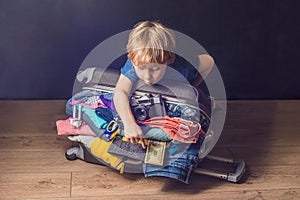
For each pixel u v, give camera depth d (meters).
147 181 1.67
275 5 2.37
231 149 1.95
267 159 1.87
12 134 2.00
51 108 2.31
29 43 2.31
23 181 1.64
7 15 2.24
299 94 2.56
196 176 1.71
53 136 2.00
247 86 2.51
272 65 2.49
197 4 2.32
